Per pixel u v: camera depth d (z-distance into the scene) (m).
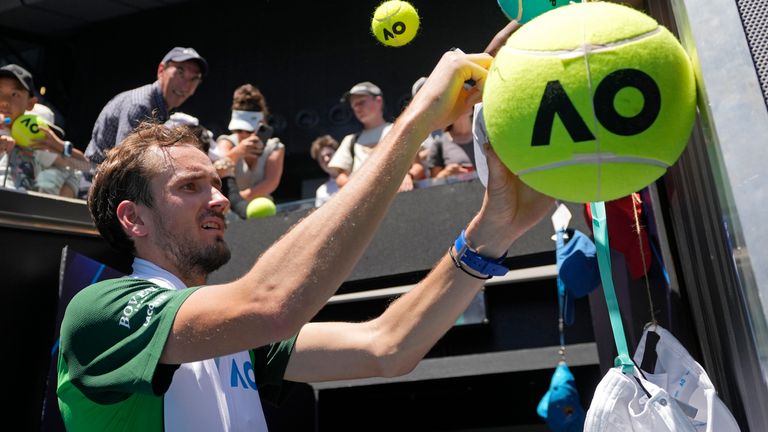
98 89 8.23
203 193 1.42
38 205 1.89
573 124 0.75
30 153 2.25
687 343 1.45
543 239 2.45
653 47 0.76
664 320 1.61
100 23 8.32
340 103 7.44
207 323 1.06
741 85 0.79
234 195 3.29
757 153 0.77
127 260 2.11
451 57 1.03
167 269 1.39
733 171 0.77
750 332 0.79
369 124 3.69
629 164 0.76
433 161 3.16
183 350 1.08
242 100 3.71
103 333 1.15
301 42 7.68
